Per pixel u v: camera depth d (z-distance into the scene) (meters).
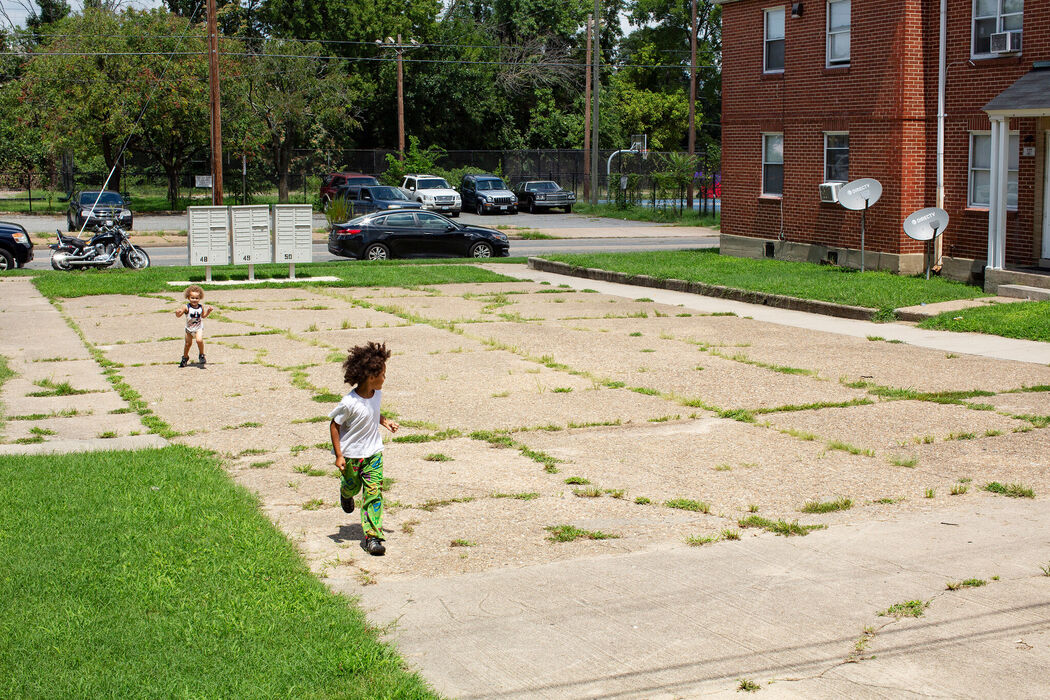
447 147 68.06
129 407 11.08
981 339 15.05
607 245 35.97
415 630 5.41
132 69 47.34
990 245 18.81
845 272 21.91
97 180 65.56
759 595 5.86
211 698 4.45
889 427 9.92
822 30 23.11
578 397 11.39
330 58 58.12
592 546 6.74
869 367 12.98
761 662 5.02
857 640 5.25
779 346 14.70
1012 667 4.95
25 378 12.67
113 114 46.72
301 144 59.47
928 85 21.09
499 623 5.50
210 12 29.59
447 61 62.81
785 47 24.30
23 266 26.56
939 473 8.38
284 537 6.68
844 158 23.12
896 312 17.12
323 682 4.66
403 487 8.09
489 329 16.36
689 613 5.61
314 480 8.28
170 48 48.47
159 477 7.90
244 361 13.70
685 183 49.78
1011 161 19.75
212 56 29.67
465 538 6.90
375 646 5.04
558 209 54.19
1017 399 11.05
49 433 9.91
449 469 8.59
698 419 10.35
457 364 13.38
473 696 4.70
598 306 19.23
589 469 8.58
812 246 24.12
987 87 19.83
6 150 58.75
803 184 24.22
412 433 9.82
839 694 4.70
